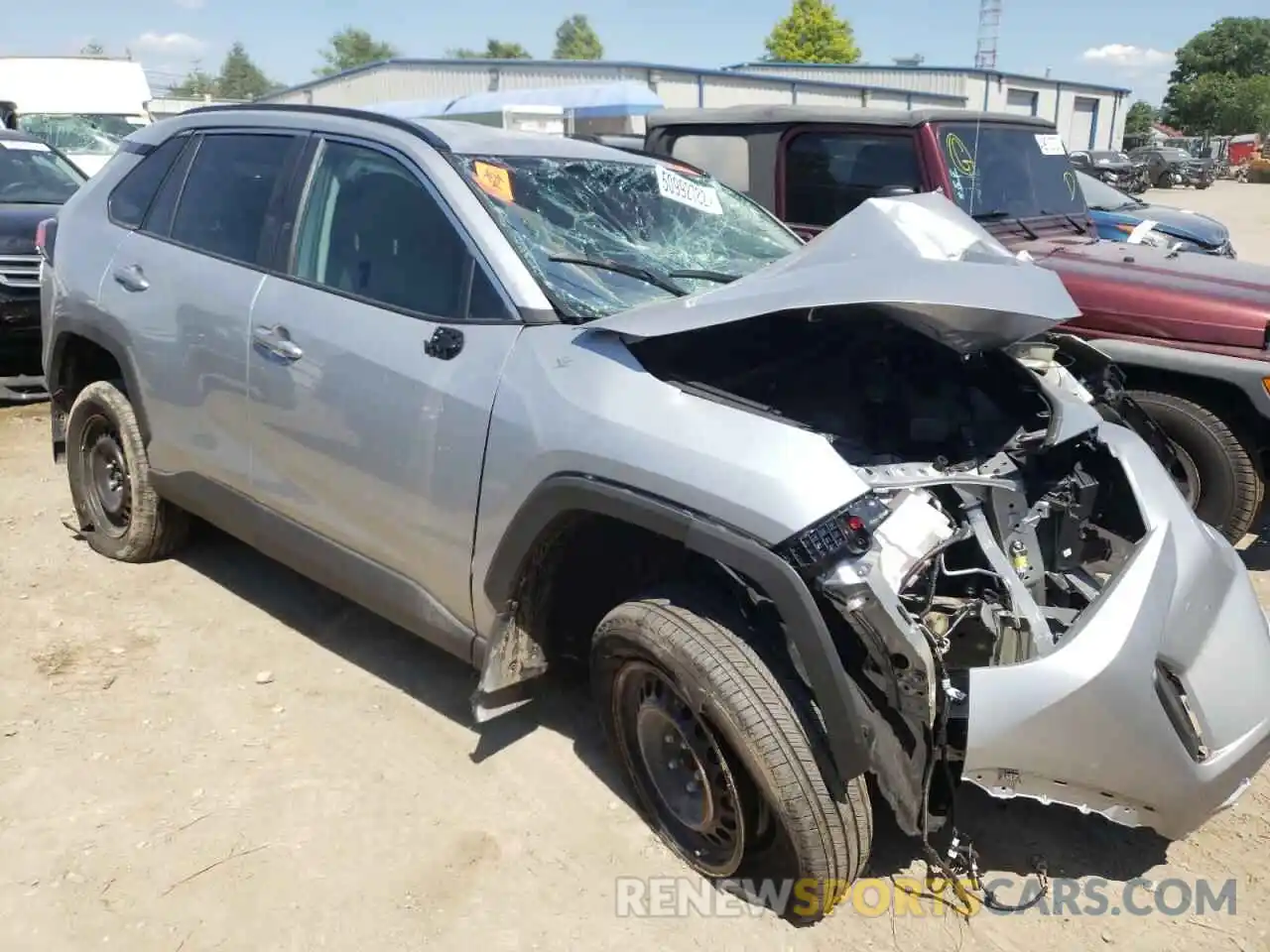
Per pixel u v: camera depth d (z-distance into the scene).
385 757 3.27
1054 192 6.62
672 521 2.49
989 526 2.88
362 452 3.21
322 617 4.14
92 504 4.62
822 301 2.61
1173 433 4.72
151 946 2.52
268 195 3.69
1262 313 4.54
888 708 2.41
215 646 3.90
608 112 15.06
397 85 26.41
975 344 3.04
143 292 4.01
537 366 2.85
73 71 16.05
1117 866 2.90
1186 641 2.62
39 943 2.52
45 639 3.90
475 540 2.95
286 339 3.41
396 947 2.55
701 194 3.98
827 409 3.18
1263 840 3.02
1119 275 5.00
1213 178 40.94
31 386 6.96
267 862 2.80
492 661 2.91
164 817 2.96
